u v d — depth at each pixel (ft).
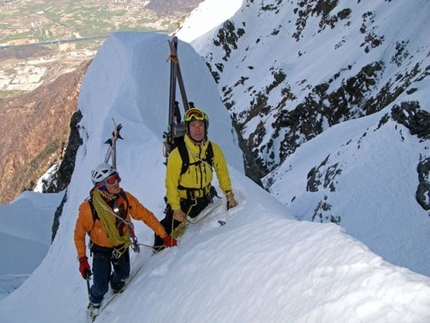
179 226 19.84
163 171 32.68
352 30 217.15
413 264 62.59
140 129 41.81
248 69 281.13
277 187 123.03
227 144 54.29
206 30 325.62
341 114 186.91
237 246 15.99
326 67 205.98
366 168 82.07
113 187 17.21
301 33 271.90
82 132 57.41
